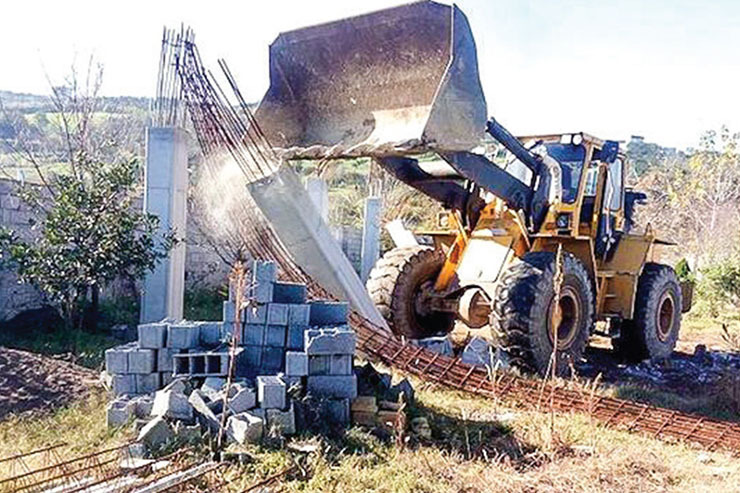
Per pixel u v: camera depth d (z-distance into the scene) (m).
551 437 4.22
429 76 5.80
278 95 6.60
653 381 7.09
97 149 9.65
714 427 5.01
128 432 3.89
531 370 6.26
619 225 7.97
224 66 6.09
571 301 6.67
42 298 7.14
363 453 3.84
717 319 13.20
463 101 5.44
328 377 4.29
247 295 4.55
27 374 4.69
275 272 4.72
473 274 6.95
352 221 17.06
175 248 6.62
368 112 6.12
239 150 6.10
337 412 4.23
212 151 6.32
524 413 4.96
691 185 25.52
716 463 4.29
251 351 4.59
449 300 7.26
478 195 7.25
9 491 3.04
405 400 4.73
